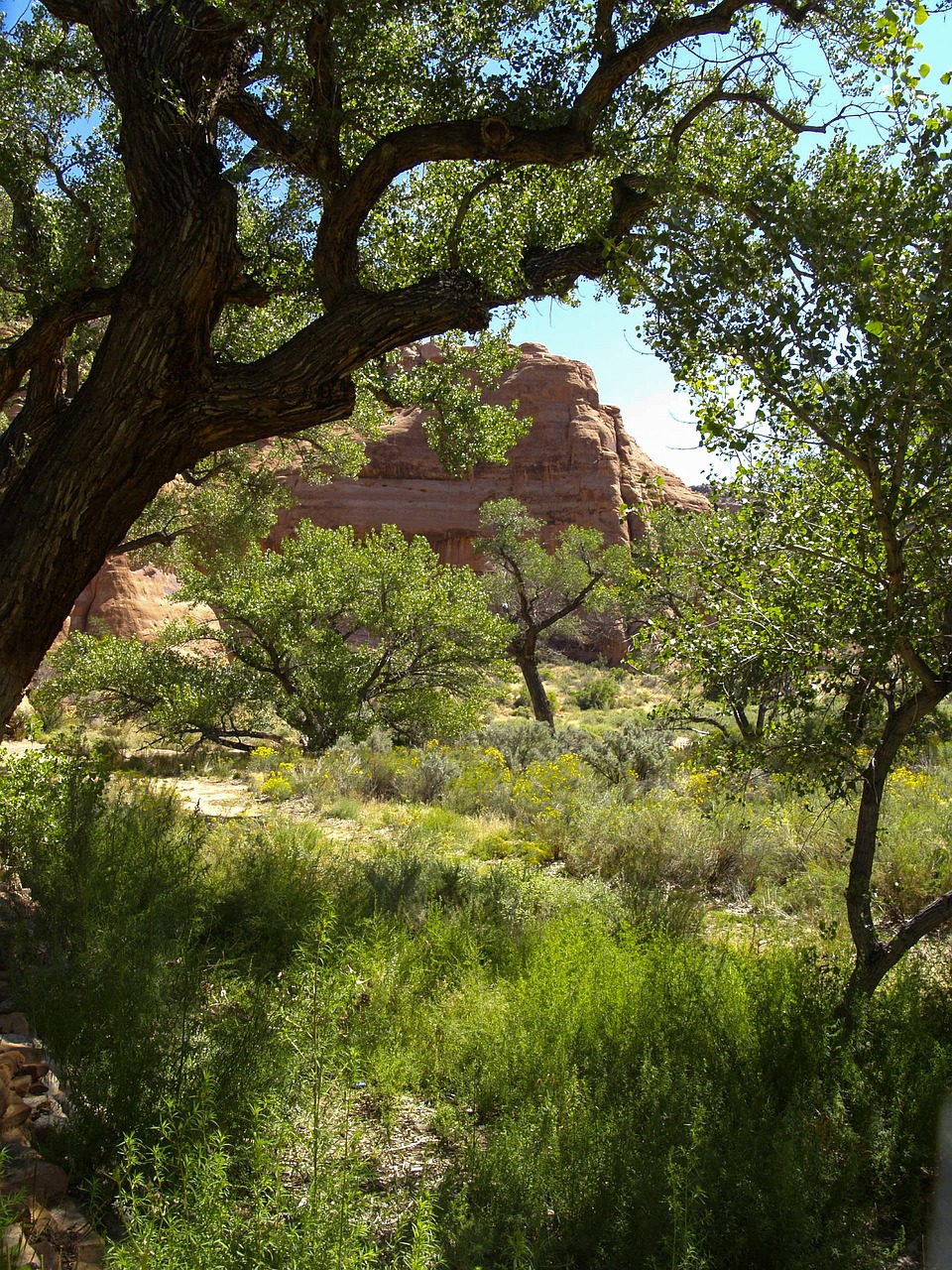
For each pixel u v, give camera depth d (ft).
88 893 16.12
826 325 12.03
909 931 14.05
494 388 30.48
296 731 66.54
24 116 25.81
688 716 16.51
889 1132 10.35
